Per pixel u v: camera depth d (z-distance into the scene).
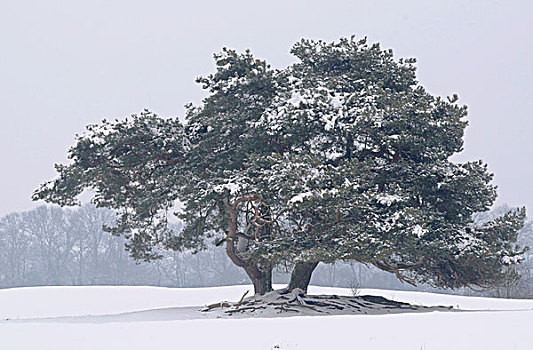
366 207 25.66
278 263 27.73
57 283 96.25
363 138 29.58
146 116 32.88
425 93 33.56
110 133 31.17
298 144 29.19
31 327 19.05
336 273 90.81
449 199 29.36
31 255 98.06
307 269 31.67
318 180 25.38
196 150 31.45
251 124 30.17
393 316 20.14
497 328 15.58
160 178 32.09
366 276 89.75
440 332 15.34
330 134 28.92
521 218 30.45
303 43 34.03
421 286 84.94
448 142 31.02
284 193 25.78
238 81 31.00
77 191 32.41
